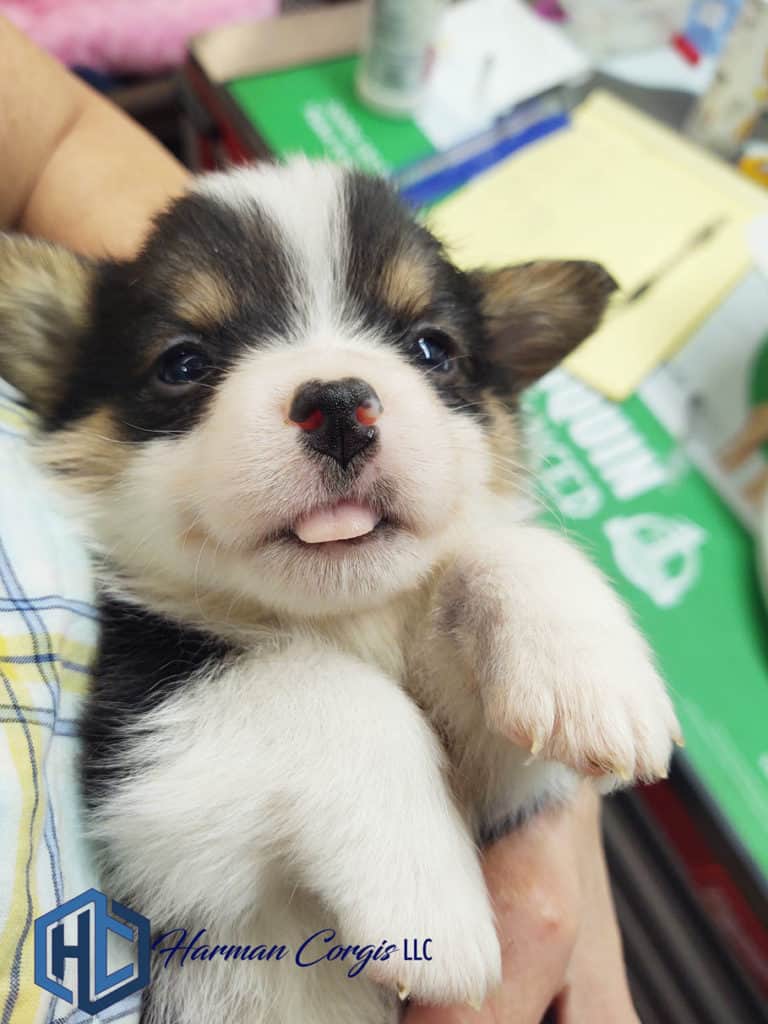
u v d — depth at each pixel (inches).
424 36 13.7
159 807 5.9
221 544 6.2
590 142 14.9
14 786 5.1
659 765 5.8
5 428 7.1
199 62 14.7
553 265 8.7
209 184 7.8
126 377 7.2
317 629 7.1
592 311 8.9
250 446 5.8
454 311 7.9
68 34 16.7
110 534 7.2
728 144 15.1
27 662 5.6
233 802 5.9
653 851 10.9
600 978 8.1
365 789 5.8
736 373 12.4
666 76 16.8
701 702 9.5
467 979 5.7
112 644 6.8
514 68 15.7
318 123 14.2
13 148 9.5
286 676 6.4
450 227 13.2
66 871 5.7
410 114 14.6
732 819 8.8
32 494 6.9
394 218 7.6
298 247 7.0
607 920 8.5
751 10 13.9
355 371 6.1
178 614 7.0
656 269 13.3
